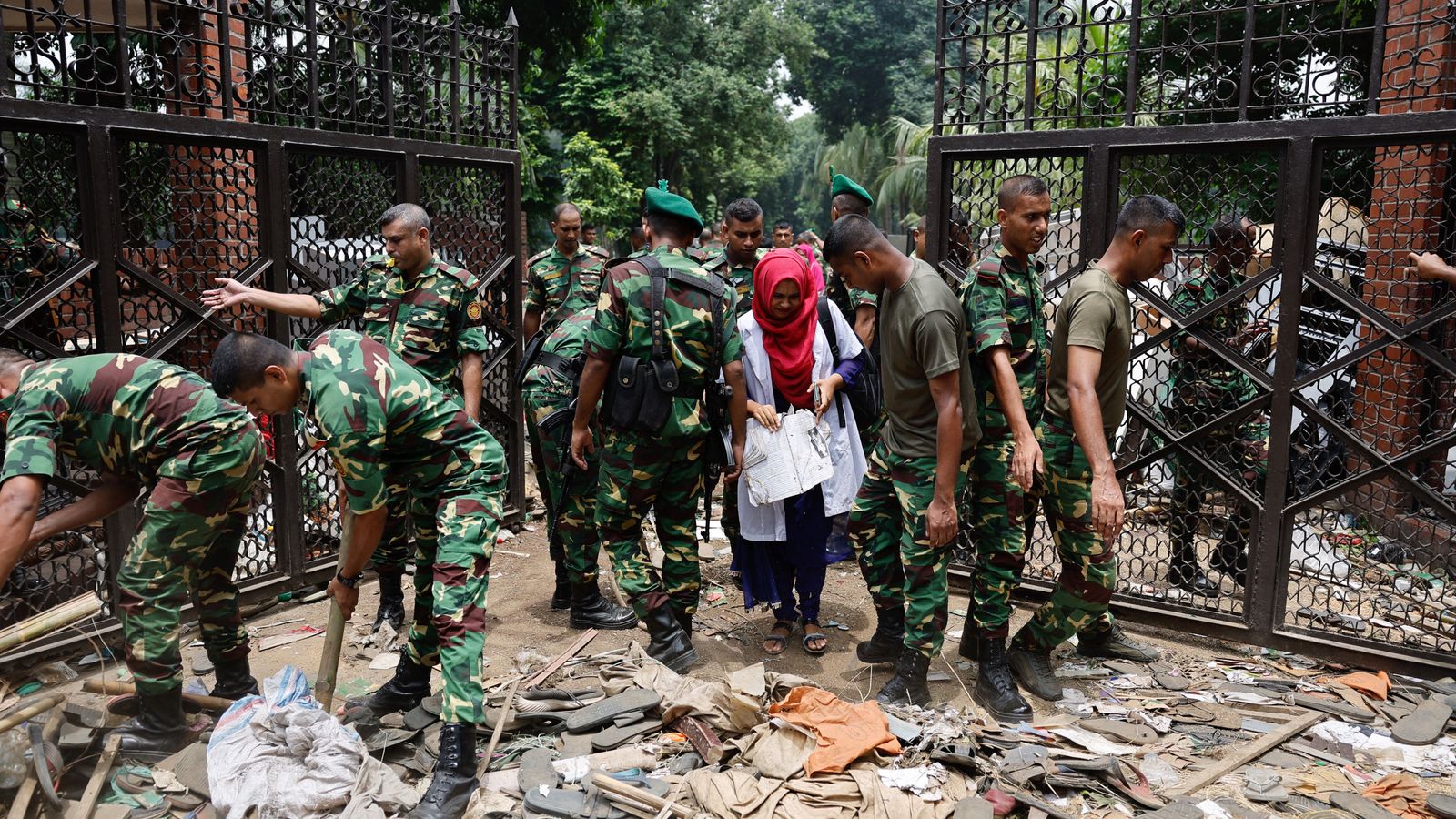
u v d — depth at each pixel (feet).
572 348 14.78
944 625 12.16
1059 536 12.21
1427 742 11.29
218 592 11.59
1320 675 13.33
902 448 11.85
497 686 12.64
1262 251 14.38
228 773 9.36
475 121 18.84
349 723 11.24
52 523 10.30
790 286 13.48
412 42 17.62
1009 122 15.62
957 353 11.09
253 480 11.06
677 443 12.85
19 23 22.16
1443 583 15.14
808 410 13.91
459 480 10.50
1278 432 13.80
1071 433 11.80
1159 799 10.16
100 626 13.52
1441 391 16.17
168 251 14.33
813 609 14.48
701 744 10.74
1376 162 13.75
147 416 10.22
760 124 107.76
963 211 16.14
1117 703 12.51
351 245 16.89
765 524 13.87
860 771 10.16
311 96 15.81
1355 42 24.14
